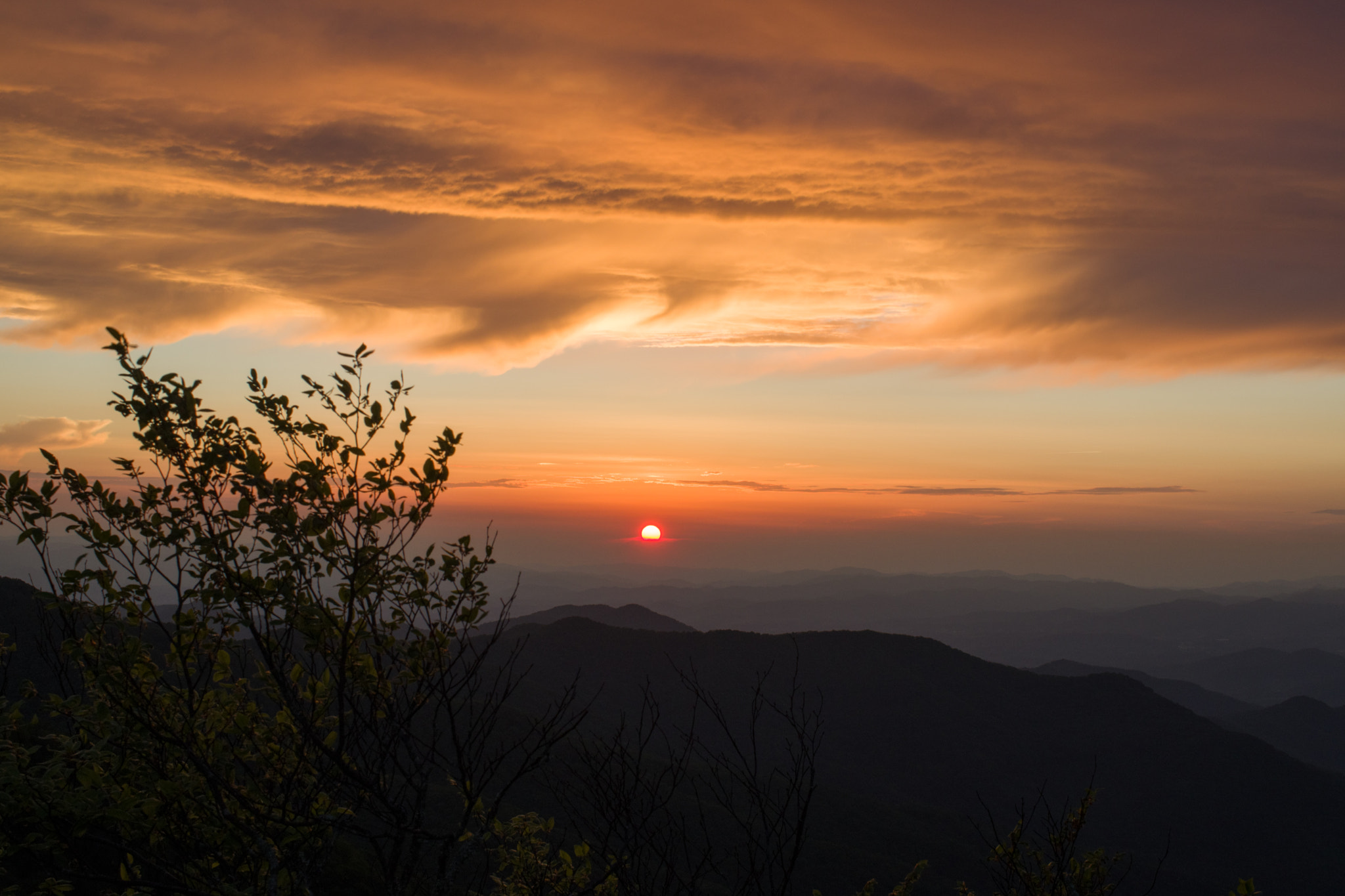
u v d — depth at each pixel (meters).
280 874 5.23
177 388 5.36
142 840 5.27
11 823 4.66
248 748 5.63
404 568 5.66
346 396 5.76
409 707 5.66
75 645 5.11
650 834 6.20
